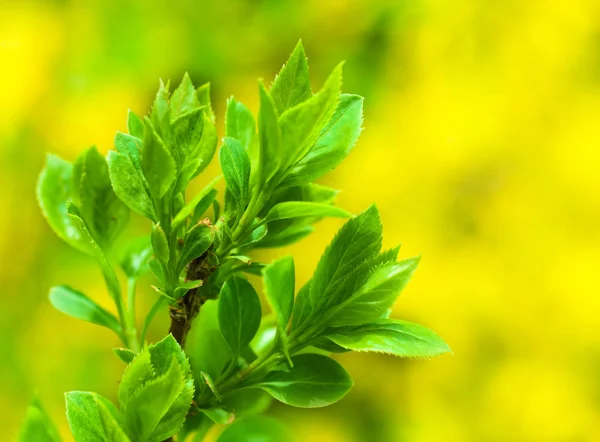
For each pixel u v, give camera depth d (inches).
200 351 12.2
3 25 37.3
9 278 37.1
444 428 39.0
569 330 38.8
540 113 38.8
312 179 11.1
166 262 10.9
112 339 36.2
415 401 39.6
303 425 37.6
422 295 39.9
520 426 39.1
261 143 10.7
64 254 37.2
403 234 39.7
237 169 11.1
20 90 37.3
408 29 38.1
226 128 11.8
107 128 37.7
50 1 37.5
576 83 38.7
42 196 12.3
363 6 37.5
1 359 35.8
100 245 12.3
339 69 10.5
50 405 35.4
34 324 36.8
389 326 11.0
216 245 11.1
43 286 37.0
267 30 37.3
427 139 39.0
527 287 39.2
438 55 38.5
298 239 11.8
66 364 35.9
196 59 36.8
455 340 39.8
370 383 39.8
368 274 11.1
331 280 11.1
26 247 37.8
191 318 11.4
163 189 10.8
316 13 37.5
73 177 12.2
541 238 38.9
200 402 11.5
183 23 36.8
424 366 39.9
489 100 38.5
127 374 10.5
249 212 11.1
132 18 36.6
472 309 39.5
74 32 37.3
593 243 38.5
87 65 37.0
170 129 10.9
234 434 12.5
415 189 39.3
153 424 10.6
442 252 39.6
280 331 10.6
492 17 38.2
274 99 11.1
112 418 10.4
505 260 39.2
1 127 37.4
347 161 39.7
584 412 38.6
